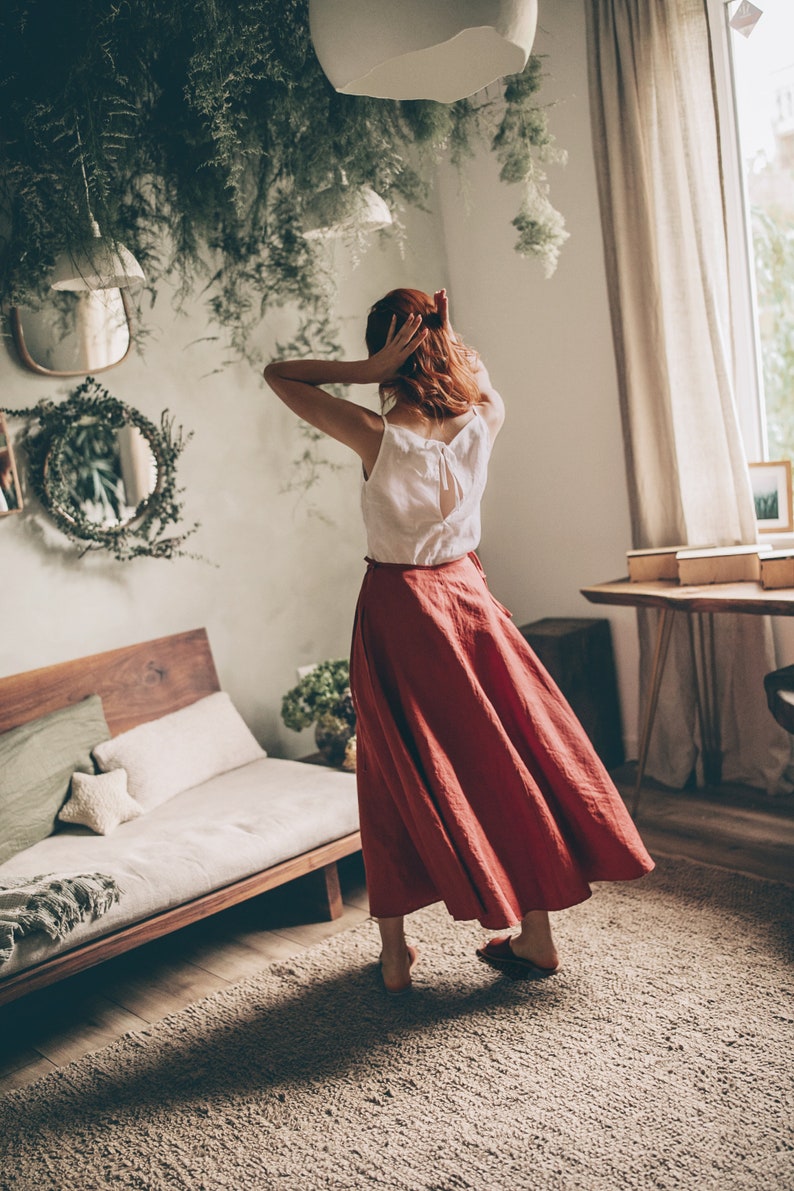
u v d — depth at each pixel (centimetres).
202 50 264
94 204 283
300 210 337
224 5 262
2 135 283
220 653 371
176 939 291
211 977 264
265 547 384
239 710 376
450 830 208
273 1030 228
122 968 278
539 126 302
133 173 316
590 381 389
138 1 268
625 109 340
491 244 416
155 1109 204
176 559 357
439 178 431
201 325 363
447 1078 201
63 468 324
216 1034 230
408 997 234
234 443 374
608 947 245
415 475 207
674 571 336
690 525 348
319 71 287
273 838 273
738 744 354
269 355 383
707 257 328
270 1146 188
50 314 321
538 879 217
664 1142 173
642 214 343
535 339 406
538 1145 177
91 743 314
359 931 276
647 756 372
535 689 226
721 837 311
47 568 324
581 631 380
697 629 355
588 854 220
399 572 214
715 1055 195
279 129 300
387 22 161
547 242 308
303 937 279
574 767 221
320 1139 188
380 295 417
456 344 219
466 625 217
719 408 337
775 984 218
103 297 321
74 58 263
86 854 276
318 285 368
